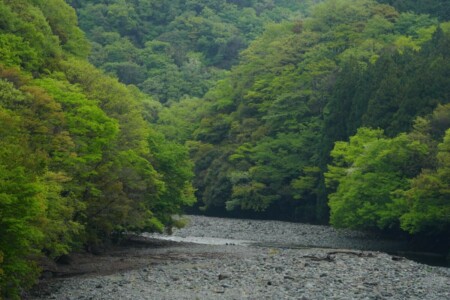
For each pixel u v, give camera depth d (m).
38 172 30.97
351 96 90.06
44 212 31.67
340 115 91.06
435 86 73.00
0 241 27.09
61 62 56.56
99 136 44.84
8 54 47.72
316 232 85.75
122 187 51.62
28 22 56.88
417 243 69.62
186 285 37.47
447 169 58.00
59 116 40.31
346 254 54.94
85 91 56.06
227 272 42.59
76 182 44.16
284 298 33.22
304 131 107.19
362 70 94.75
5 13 53.31
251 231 87.25
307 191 102.94
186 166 70.38
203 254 55.31
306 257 51.44
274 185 108.00
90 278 40.19
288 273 42.09
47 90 43.88
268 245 69.44
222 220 105.38
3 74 41.12
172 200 67.88
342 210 73.19
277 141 109.56
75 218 46.72
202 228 90.50
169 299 32.97
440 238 66.00
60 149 40.12
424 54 86.69
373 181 69.19
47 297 33.41
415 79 75.19
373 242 74.19
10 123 31.05
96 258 51.47
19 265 28.64
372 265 46.94
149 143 67.56
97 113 44.22
